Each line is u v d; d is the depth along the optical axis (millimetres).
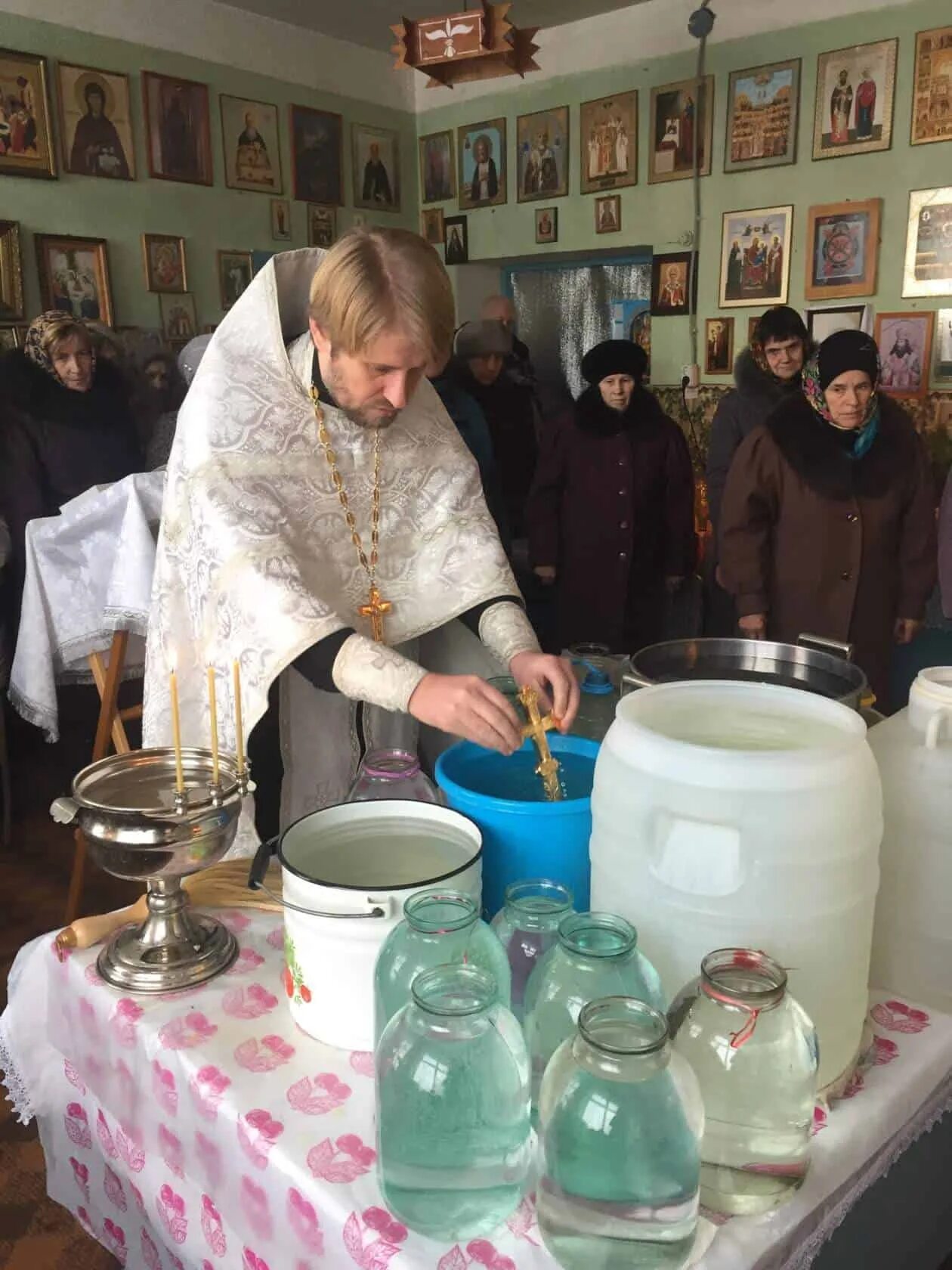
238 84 3932
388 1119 600
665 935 685
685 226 3795
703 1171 618
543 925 703
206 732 1225
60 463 2992
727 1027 596
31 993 992
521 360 3541
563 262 4465
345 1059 781
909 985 882
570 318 4543
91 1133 963
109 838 845
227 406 1182
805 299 3525
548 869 823
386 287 999
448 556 1289
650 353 4031
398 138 4547
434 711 912
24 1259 1388
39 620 2176
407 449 1277
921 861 850
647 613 2916
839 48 3303
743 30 3502
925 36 3129
